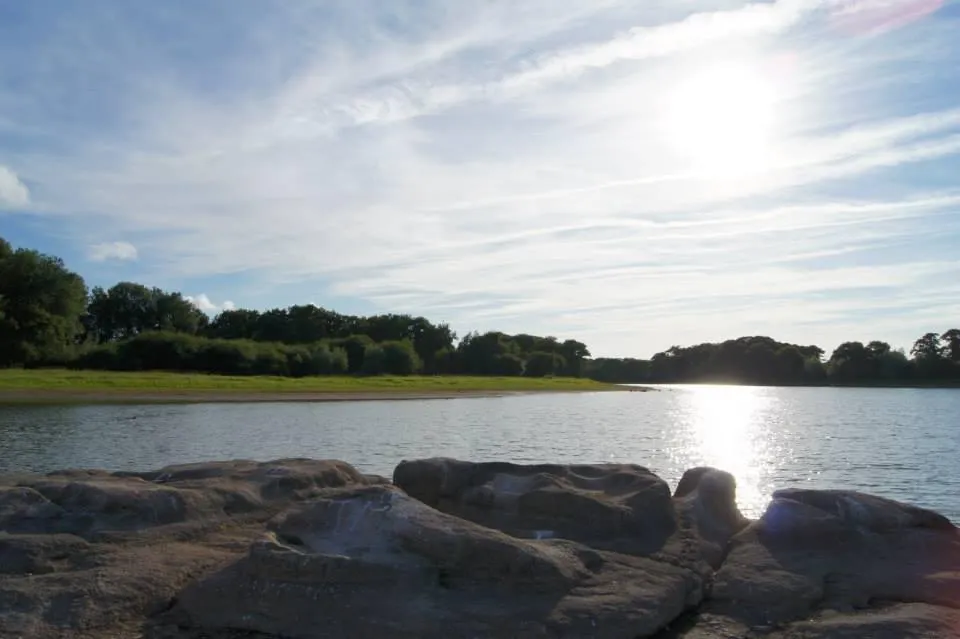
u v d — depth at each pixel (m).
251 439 30.88
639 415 54.12
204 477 9.15
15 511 7.47
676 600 6.69
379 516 7.02
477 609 6.11
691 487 9.23
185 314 124.19
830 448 31.58
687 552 7.64
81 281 73.44
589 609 6.22
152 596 6.43
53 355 71.00
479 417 47.22
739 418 52.06
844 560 7.56
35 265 68.12
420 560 6.54
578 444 32.12
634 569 7.02
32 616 6.01
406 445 30.00
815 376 142.25
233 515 8.10
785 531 7.98
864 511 8.15
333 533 6.99
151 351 86.81
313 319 131.25
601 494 8.59
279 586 6.25
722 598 7.05
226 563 6.75
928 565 7.47
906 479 22.39
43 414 40.12
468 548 6.55
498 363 130.12
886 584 7.11
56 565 6.84
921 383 126.44
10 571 6.70
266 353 92.50
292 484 8.84
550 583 6.45
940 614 6.42
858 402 78.44
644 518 8.09
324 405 54.72
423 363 124.69
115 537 7.33
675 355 168.88
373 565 6.34
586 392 98.19
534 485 8.73
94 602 6.23
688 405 70.75
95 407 45.59
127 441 29.17
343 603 6.11
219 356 88.81
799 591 6.98
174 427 35.25
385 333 132.50
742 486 20.95
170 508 7.77
